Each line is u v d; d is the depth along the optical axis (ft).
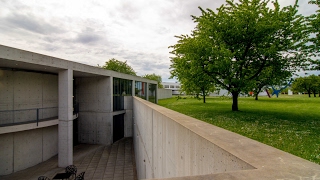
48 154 48.34
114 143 62.13
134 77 79.92
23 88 42.55
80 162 45.98
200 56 46.80
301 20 43.42
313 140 19.01
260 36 43.60
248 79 46.19
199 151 7.74
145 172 26.08
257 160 4.91
